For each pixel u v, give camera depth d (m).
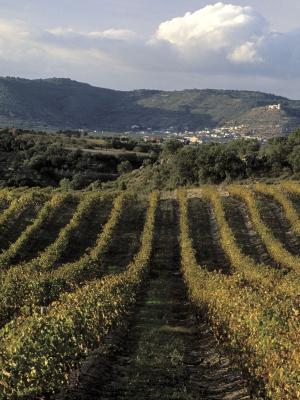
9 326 11.83
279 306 12.86
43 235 35.12
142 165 82.94
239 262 26.11
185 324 18.64
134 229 37.78
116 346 14.55
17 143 84.75
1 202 41.22
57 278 20.22
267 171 61.53
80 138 109.00
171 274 28.78
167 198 47.19
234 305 13.85
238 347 12.34
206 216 40.62
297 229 35.16
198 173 60.66
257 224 35.47
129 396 10.70
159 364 12.96
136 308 20.69
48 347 10.02
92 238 35.44
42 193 44.25
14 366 8.88
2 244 33.16
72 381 11.09
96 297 15.12
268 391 9.39
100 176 77.25
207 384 11.97
